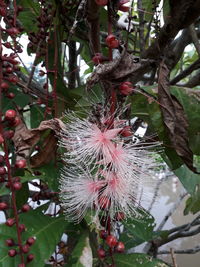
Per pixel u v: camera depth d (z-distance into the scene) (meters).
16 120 0.15
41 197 0.20
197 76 0.24
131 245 0.24
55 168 0.18
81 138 0.16
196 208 0.26
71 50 0.26
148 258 0.18
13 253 0.16
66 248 0.22
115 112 0.16
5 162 0.16
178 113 0.16
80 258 0.16
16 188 0.15
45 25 0.20
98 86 0.19
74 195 0.17
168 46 0.18
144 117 0.19
